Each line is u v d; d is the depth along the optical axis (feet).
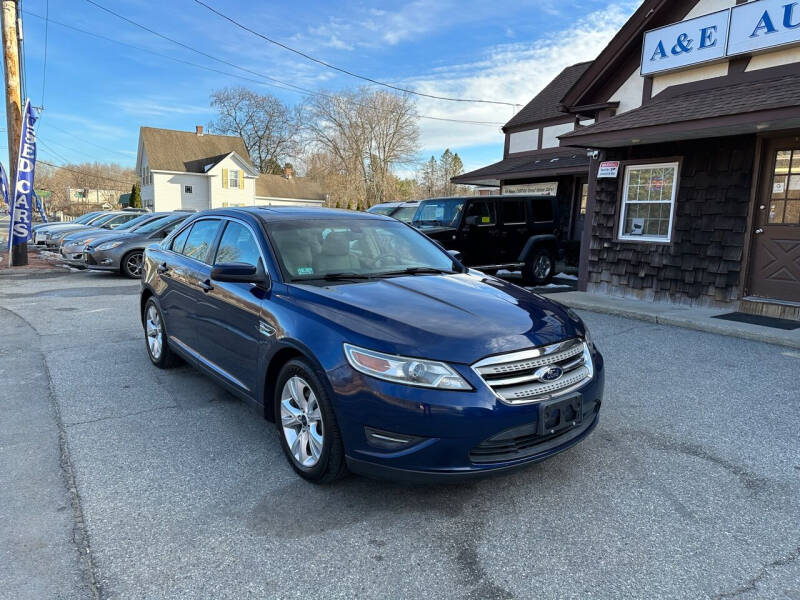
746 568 7.89
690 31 27.86
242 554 8.19
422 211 36.83
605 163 30.71
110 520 9.05
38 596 7.23
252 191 154.40
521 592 7.39
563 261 39.75
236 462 11.16
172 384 16.03
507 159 65.00
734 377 16.62
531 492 10.02
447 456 8.66
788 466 11.02
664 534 8.72
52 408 14.07
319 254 12.58
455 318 9.77
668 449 11.76
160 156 143.13
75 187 331.36
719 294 26.35
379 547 8.38
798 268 24.13
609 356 18.93
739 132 24.43
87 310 27.61
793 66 24.35
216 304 13.10
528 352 9.34
